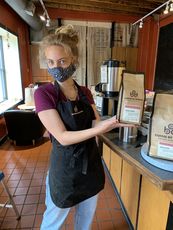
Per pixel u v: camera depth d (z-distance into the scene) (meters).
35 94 0.96
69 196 1.07
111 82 1.64
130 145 1.17
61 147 1.02
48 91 0.95
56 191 1.08
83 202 1.21
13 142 3.63
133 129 1.19
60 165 1.04
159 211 1.10
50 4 5.05
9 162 2.87
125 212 1.77
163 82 5.41
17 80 4.88
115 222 1.73
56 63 0.91
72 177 1.04
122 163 1.81
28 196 2.07
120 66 1.64
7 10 4.04
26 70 5.45
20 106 3.89
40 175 2.50
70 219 1.72
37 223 1.71
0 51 4.30
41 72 5.68
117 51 5.87
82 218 1.27
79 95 1.08
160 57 5.52
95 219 1.76
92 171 1.11
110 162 2.30
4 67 4.46
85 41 5.70
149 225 1.24
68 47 0.90
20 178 2.42
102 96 1.70
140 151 1.07
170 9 3.75
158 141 0.87
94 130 0.89
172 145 0.85
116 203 1.97
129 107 0.93
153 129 0.87
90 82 5.89
